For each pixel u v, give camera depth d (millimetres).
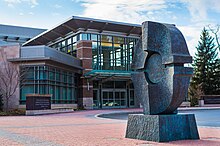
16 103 33594
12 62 34062
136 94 10773
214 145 8391
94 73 39844
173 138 9406
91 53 43062
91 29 43406
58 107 35906
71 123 17453
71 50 44688
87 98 42219
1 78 33875
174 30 9758
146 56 10375
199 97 50156
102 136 10750
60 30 44312
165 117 9391
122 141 9375
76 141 9508
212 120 20250
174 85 9320
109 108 43750
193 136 9719
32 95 28969
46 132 12461
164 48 9719
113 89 46000
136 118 10039
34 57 33375
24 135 11391
